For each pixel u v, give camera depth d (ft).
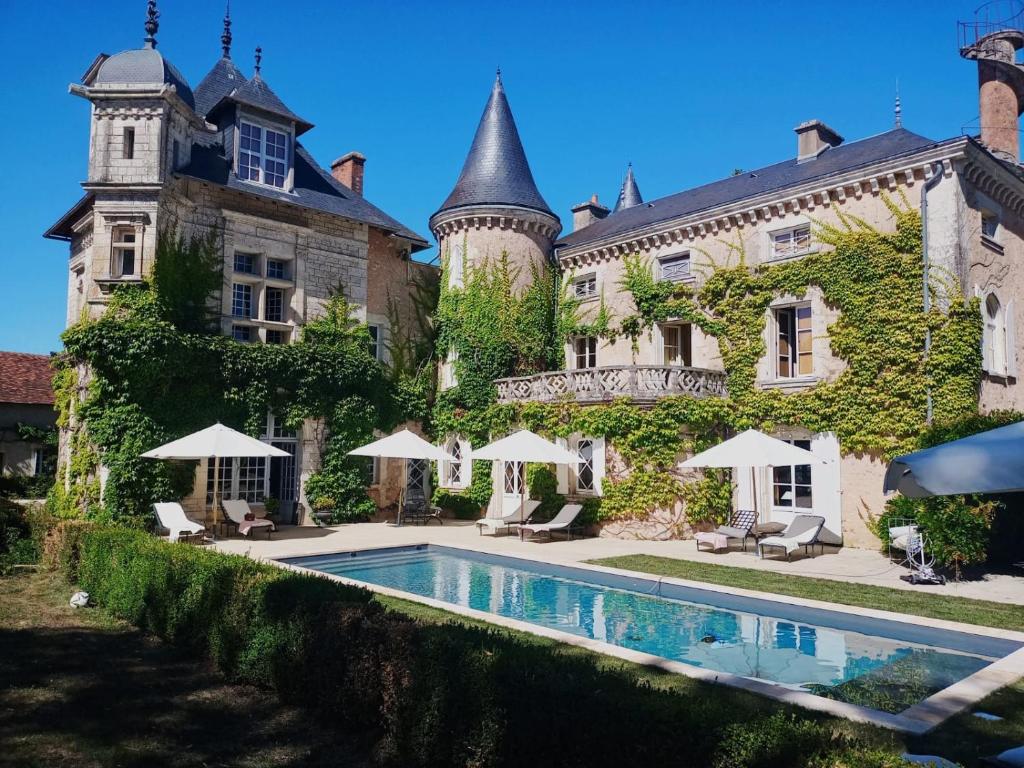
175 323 58.90
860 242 54.80
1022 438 14.49
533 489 64.80
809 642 28.60
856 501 53.47
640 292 69.72
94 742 17.76
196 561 26.32
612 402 58.90
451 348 76.64
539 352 76.54
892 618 28.40
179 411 57.41
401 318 77.66
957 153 50.14
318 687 19.80
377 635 18.53
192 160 63.10
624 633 30.25
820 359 56.85
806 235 59.26
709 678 21.22
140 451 54.75
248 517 56.70
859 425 53.62
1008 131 68.23
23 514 45.60
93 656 25.00
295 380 64.90
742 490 60.08
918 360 51.19
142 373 54.95
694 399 58.29
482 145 79.82
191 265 60.75
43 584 36.29
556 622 32.22
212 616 24.30
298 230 68.33
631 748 13.43
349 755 17.46
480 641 17.69
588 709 14.16
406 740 16.96
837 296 55.72
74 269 66.85
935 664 25.31
